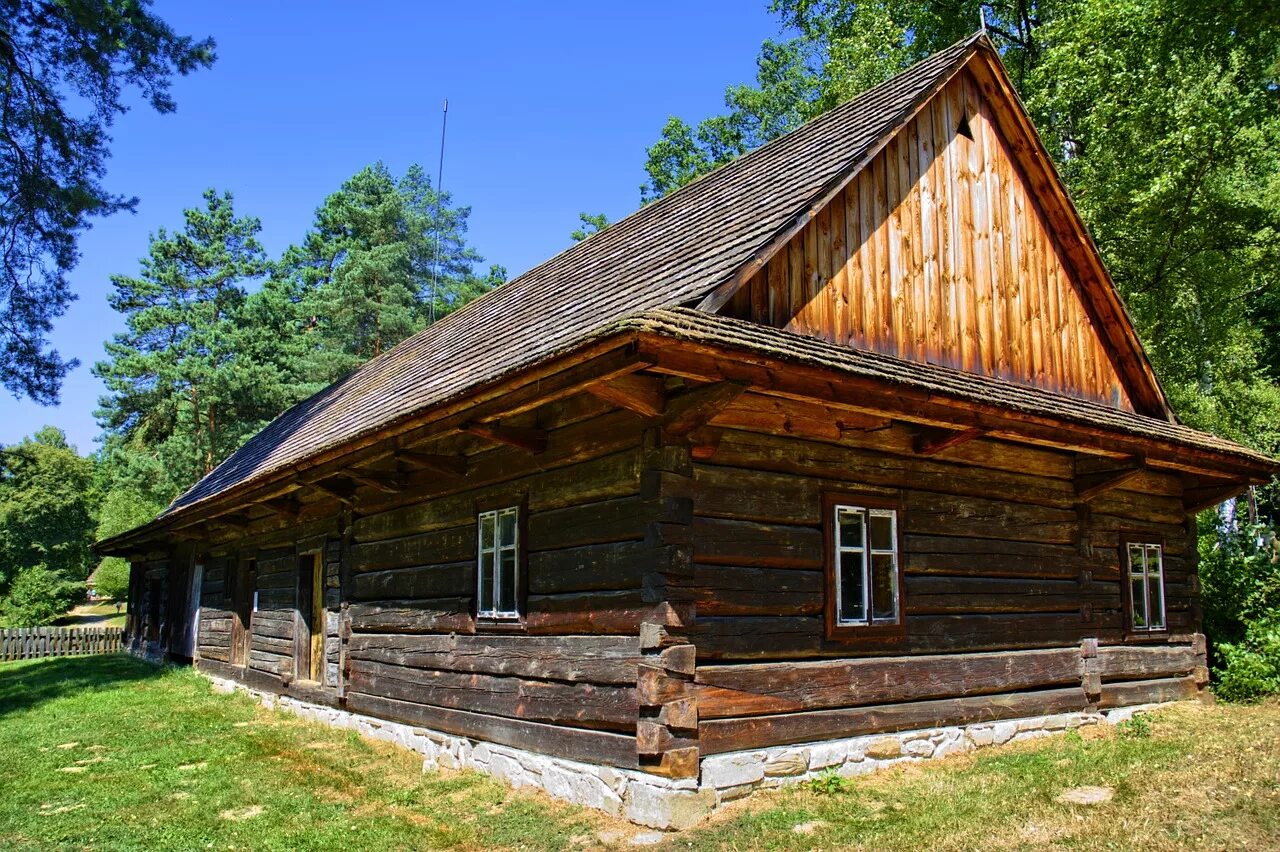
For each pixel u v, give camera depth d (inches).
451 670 362.6
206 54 679.7
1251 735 355.9
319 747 402.6
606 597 285.7
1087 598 410.9
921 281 378.6
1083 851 223.0
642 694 262.1
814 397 271.0
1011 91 422.9
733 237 336.8
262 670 561.0
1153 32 708.0
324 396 794.8
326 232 1836.9
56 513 1909.4
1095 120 734.5
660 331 226.4
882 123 364.5
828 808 264.2
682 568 268.7
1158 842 227.1
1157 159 724.7
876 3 938.1
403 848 259.4
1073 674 394.3
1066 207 443.2
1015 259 427.2
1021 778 297.9
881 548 333.1
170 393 1563.7
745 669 281.1
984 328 403.5
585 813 275.6
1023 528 387.9
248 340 1523.1
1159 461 406.6
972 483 370.3
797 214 320.2
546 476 320.8
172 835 276.2
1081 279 461.1
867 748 307.9
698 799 258.8
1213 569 552.7
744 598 287.0
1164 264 778.8
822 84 1056.2
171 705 542.9
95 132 684.1
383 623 418.6
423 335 730.8
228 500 514.3
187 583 760.3
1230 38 698.8
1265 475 455.5
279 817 293.7
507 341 405.4
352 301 1589.6
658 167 1457.9
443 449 385.7
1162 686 444.1
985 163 422.9
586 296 390.0
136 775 358.0
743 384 253.3
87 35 639.1
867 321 351.9
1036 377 424.5
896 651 327.6
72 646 1021.2
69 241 709.3
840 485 321.7
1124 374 479.2
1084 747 351.6
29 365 761.6
